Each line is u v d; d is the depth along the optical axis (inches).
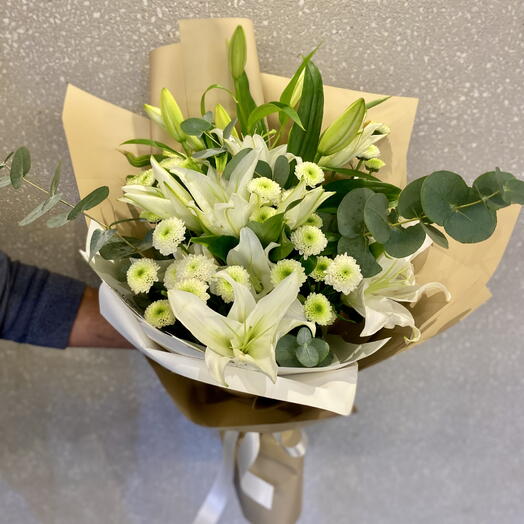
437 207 15.9
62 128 25.0
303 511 37.7
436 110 24.8
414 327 19.1
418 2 22.7
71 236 26.9
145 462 35.2
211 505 31.0
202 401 24.4
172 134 19.8
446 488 36.4
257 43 23.6
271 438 30.0
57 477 35.2
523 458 35.2
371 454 35.6
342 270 16.7
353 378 18.5
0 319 23.9
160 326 17.5
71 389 32.3
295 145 19.9
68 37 23.3
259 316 16.5
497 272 28.3
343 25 23.2
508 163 25.9
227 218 16.9
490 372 31.8
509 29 23.2
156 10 22.9
